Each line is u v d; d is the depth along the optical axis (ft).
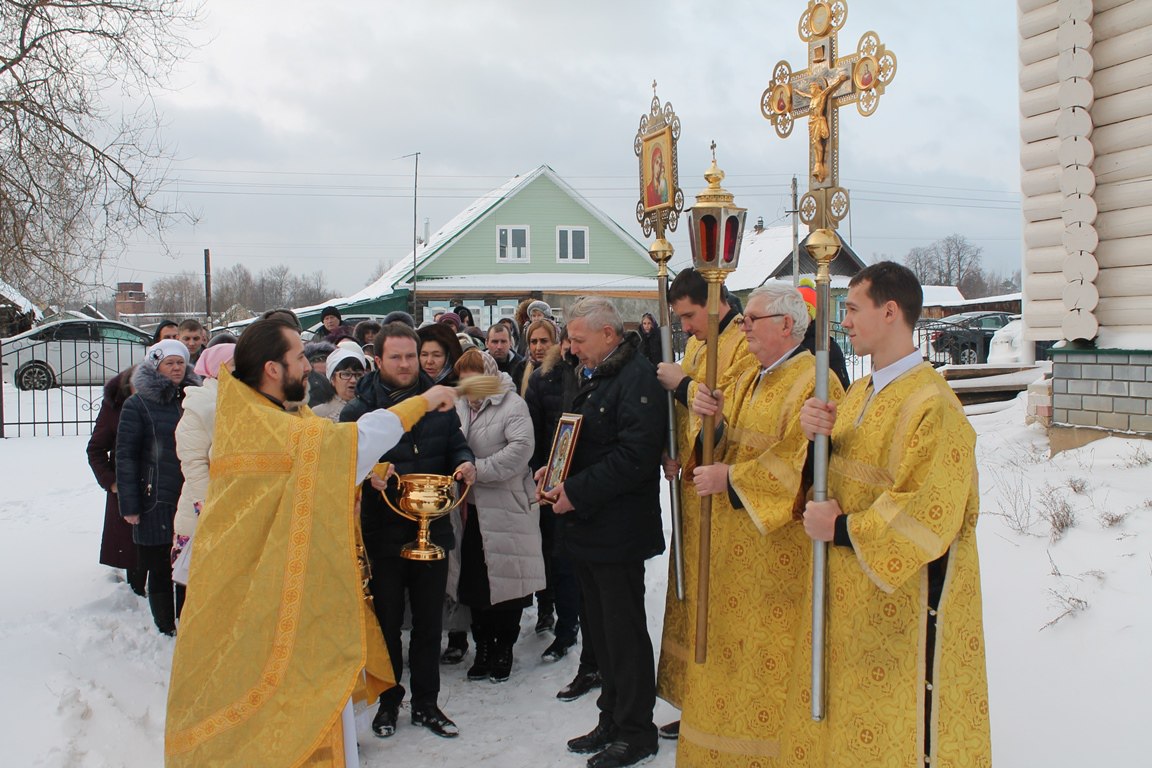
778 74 10.75
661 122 12.32
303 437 9.62
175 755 9.36
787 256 115.85
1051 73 23.30
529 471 16.44
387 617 13.55
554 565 16.75
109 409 18.60
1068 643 13.08
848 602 9.14
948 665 8.70
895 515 8.52
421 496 12.56
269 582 9.37
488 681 15.79
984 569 16.06
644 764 12.41
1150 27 20.02
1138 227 20.66
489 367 16.03
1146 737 10.89
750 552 11.14
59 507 29.27
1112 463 19.63
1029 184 24.02
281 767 9.20
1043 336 23.86
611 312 12.85
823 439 9.35
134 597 19.11
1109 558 14.70
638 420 12.05
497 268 104.58
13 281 25.21
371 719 14.24
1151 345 20.49
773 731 10.94
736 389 11.89
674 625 12.93
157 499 16.66
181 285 272.31
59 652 14.73
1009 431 25.14
